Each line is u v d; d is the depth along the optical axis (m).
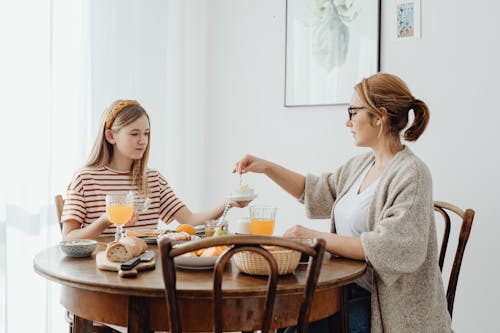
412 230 1.49
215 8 3.26
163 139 3.12
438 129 2.50
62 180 2.57
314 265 1.16
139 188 2.14
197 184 3.31
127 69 2.89
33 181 2.42
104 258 1.46
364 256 1.53
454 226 2.44
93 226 1.81
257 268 1.31
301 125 2.94
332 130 2.83
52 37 2.48
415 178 1.56
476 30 2.40
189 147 3.31
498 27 2.35
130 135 2.05
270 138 3.06
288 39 2.97
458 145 2.45
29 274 2.41
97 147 2.12
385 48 2.66
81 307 1.35
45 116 2.46
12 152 2.34
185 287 1.20
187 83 3.29
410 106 1.71
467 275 2.42
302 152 2.94
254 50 3.13
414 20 2.56
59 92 2.55
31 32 2.41
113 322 1.29
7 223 2.34
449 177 2.47
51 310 2.52
